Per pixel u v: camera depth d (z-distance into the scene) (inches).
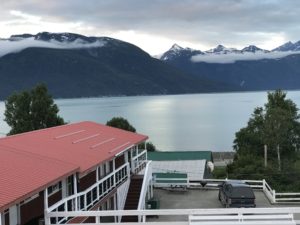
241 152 2314.2
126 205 1171.9
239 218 690.2
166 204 1259.2
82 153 957.2
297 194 1255.5
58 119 2080.5
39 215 772.6
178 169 1860.2
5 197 587.8
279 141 2233.0
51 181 706.2
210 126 6820.9
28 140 944.9
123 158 1252.5
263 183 1411.2
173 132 6043.3
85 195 857.5
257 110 2529.5
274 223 677.3
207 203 1259.8
